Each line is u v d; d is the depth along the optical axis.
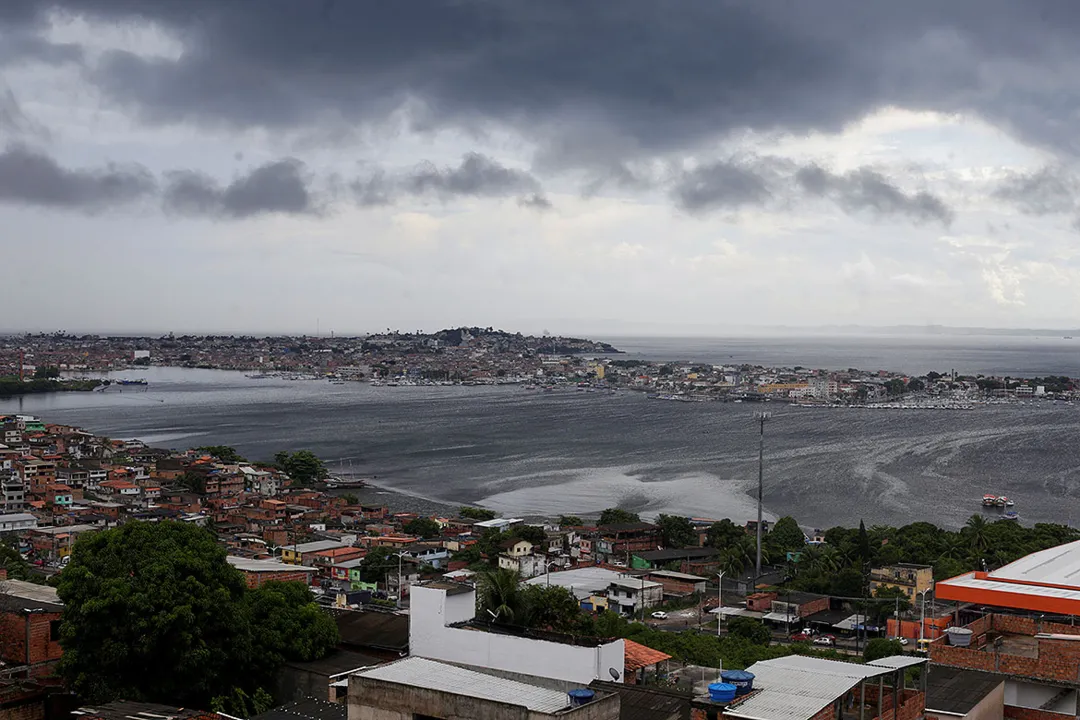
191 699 51.34
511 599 63.12
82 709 44.03
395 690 37.50
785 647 92.44
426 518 190.50
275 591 57.81
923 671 41.97
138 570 51.28
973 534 154.50
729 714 34.91
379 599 124.81
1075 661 46.56
